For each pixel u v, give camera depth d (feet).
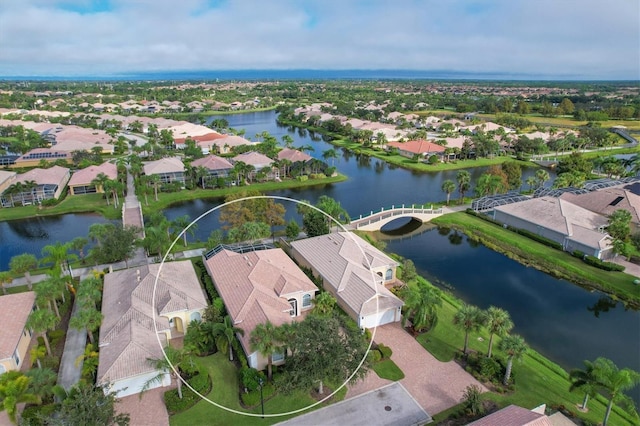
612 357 167.94
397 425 125.08
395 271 215.72
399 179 441.27
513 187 371.15
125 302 164.45
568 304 208.23
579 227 261.44
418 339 167.53
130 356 138.10
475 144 525.34
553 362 163.22
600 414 132.05
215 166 404.36
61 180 371.97
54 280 168.04
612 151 566.77
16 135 577.84
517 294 216.74
